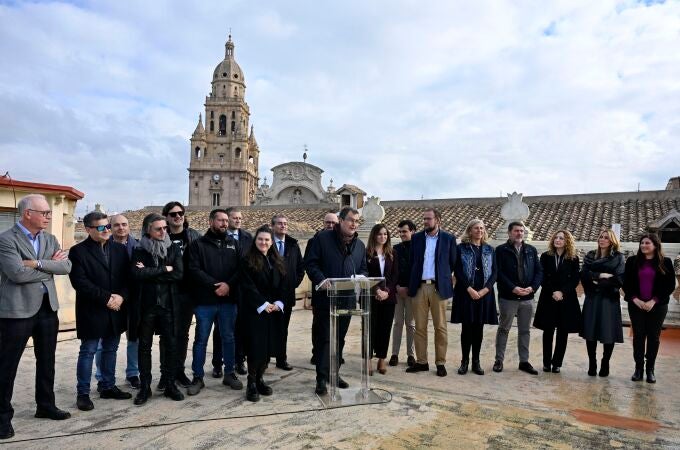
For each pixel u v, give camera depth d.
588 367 6.45
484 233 6.27
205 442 3.94
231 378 5.50
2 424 4.00
